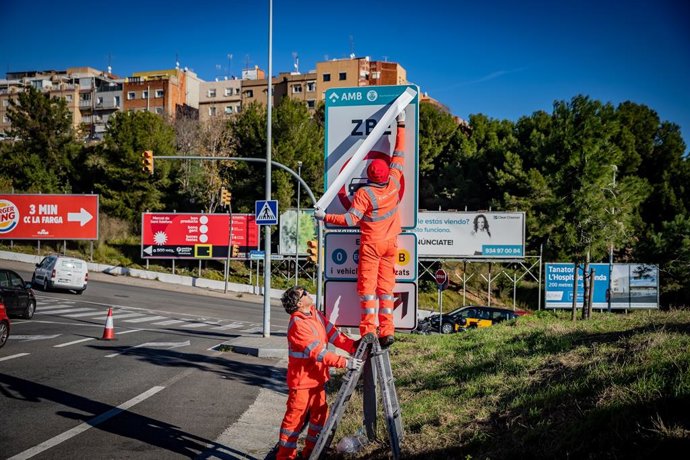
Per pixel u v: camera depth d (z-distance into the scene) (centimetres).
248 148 4947
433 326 2659
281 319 3002
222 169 5662
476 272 4719
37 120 6047
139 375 1122
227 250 4409
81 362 1228
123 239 5091
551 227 2255
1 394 891
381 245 562
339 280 644
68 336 1658
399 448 546
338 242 645
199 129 6212
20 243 4884
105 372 1130
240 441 720
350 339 604
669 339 707
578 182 2189
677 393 473
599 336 864
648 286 3791
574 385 589
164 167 5244
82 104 9362
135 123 5241
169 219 4422
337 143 652
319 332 567
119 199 5191
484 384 712
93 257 4709
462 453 520
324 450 556
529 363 759
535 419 540
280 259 4372
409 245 628
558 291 3869
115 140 5250
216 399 954
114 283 4025
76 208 4512
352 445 601
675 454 392
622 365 618
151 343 1633
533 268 4609
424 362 993
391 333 566
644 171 5191
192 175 5569
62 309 2489
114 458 622
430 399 715
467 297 4538
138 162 5112
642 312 1316
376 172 564
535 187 4325
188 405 896
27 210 4491
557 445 463
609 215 2131
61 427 731
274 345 1572
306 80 8075
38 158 5766
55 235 4500
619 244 2236
